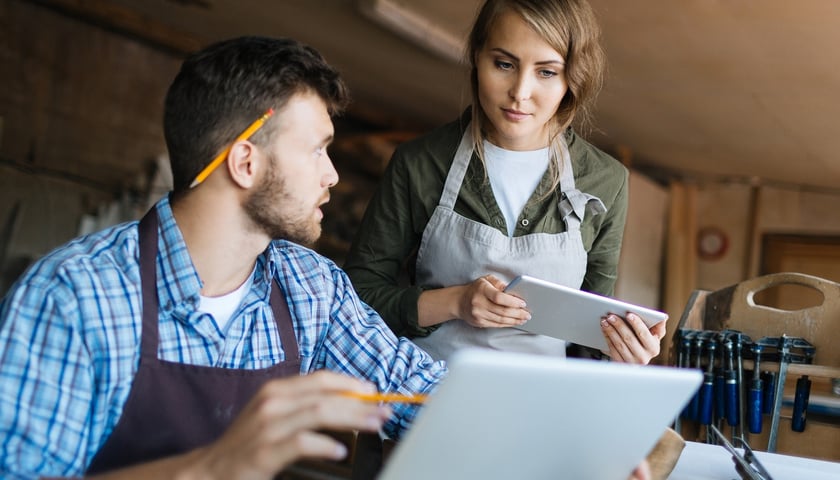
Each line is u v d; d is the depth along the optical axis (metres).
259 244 1.33
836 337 1.99
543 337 2.10
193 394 1.24
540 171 2.10
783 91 5.16
